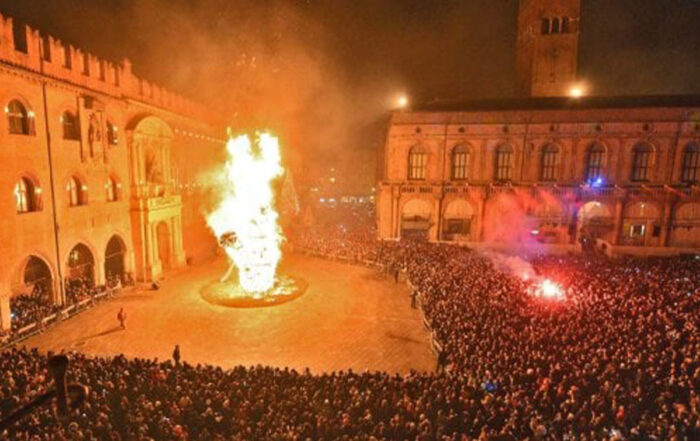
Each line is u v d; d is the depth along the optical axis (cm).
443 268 3475
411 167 5075
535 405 1631
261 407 1520
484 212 4938
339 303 3269
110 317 2950
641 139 4684
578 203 4819
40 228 2756
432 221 5034
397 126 4978
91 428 1370
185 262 4375
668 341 2044
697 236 4734
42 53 2764
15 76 2564
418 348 2533
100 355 2403
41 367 1820
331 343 2594
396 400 1589
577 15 5969
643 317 2291
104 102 3303
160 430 1360
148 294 3444
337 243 4856
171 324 2848
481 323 2297
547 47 6081
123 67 3566
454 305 2570
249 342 2598
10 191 2547
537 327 2212
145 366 1886
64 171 2952
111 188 3475
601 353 1891
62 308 2891
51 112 2834
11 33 2538
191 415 1472
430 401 1573
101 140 3294
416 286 3372
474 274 3241
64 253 2955
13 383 1605
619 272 3397
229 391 1638
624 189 4719
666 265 3700
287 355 2442
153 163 3944
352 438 1345
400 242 4794
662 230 4759
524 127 4822
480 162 4931
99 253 3312
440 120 4922
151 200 3759
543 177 4925
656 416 1562
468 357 1997
